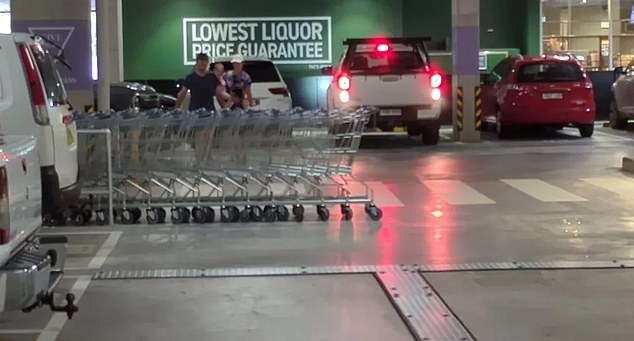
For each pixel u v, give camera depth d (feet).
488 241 27.96
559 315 19.77
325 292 21.94
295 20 88.58
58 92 25.96
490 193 38.01
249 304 20.95
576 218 31.91
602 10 101.65
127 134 31.48
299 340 18.24
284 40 88.74
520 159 50.78
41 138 23.98
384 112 55.26
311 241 28.25
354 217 32.55
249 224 31.48
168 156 31.53
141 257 26.25
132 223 32.01
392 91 55.06
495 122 66.13
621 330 18.66
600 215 32.45
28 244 17.31
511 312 20.02
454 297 21.30
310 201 31.60
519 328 18.84
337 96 54.90
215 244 28.04
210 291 22.16
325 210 32.04
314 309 20.47
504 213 33.09
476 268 24.14
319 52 88.84
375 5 88.43
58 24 44.83
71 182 25.99
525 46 88.17
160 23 88.79
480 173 44.78
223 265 24.99
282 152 31.37
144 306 20.90
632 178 42.27
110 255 26.61
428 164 48.98
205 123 31.27
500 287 22.21
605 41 102.01
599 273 23.57
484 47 89.45
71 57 45.06
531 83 62.13
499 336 18.30
